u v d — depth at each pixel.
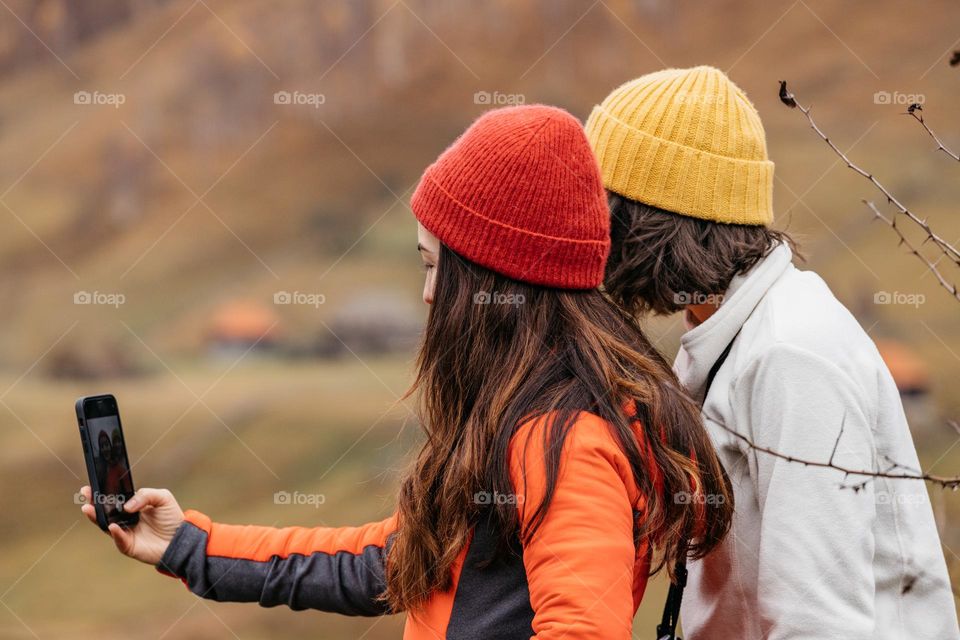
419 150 44.72
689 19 41.28
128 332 31.28
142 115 48.34
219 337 29.92
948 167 23.14
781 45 36.09
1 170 46.81
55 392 20.84
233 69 50.12
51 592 10.63
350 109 47.12
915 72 31.31
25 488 14.30
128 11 55.16
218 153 46.69
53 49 52.84
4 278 39.62
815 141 26.23
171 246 40.19
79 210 44.34
